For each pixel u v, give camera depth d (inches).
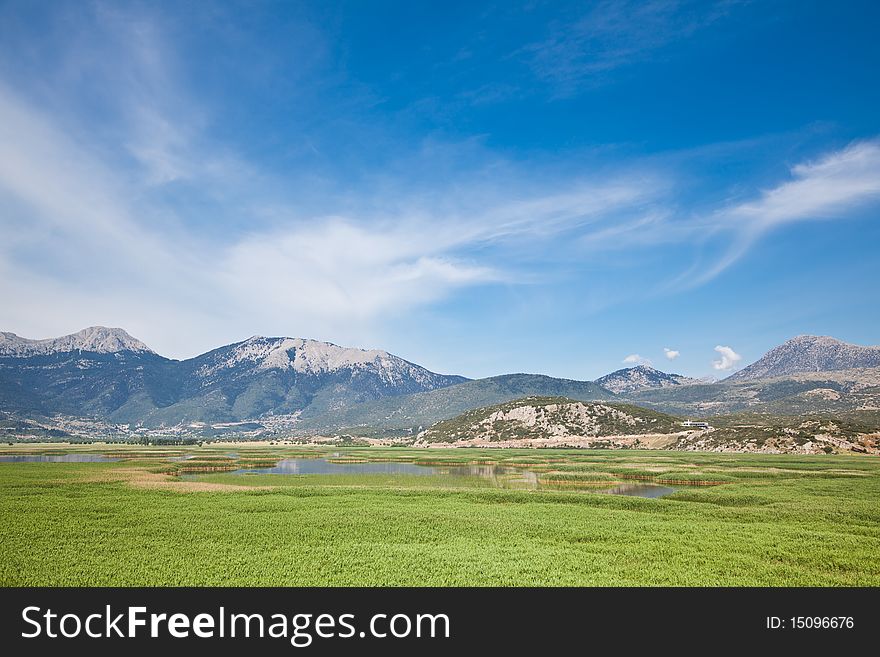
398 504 2613.2
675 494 3100.4
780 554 1653.5
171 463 5629.9
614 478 4170.8
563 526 2062.0
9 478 3654.0
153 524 2032.5
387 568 1512.1
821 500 2785.4
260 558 1599.4
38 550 1649.9
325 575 1459.2
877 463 5265.8
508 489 3385.8
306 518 2181.3
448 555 1644.9
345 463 6141.7
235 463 5787.4
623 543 1801.2
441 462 6195.9
